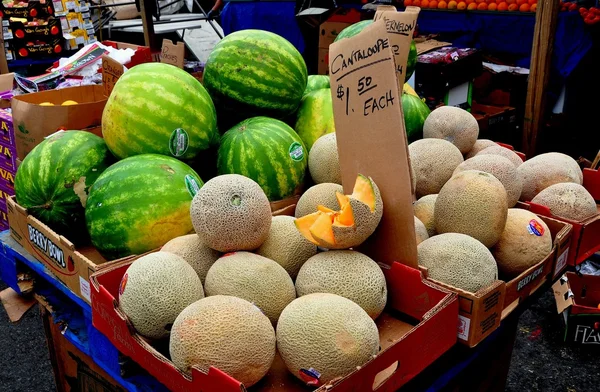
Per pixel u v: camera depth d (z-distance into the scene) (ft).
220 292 5.02
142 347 4.58
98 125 8.77
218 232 5.28
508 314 5.80
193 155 7.34
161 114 6.84
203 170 7.95
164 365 4.34
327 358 4.29
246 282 4.98
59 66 12.88
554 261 6.57
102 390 6.77
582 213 7.23
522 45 19.11
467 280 5.54
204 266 5.56
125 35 29.01
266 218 5.47
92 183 7.11
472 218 6.09
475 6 20.02
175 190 6.32
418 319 5.50
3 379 10.32
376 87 5.37
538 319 12.05
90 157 7.18
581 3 20.53
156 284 4.76
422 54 16.30
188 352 4.17
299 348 4.39
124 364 5.29
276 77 8.11
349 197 5.11
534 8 18.57
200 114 7.18
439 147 7.80
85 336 6.49
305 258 5.76
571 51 18.21
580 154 18.30
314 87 9.77
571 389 10.00
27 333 11.73
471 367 6.74
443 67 15.51
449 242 5.77
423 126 9.21
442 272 5.61
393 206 5.49
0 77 12.41
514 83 18.72
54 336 7.59
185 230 6.40
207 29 29.48
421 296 5.40
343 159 5.96
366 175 5.71
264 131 7.52
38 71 23.08
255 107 8.28
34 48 22.40
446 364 5.79
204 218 5.31
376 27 5.24
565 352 10.98
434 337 4.89
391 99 5.25
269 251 5.70
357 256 5.32
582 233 6.91
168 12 32.07
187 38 28.89
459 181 6.27
